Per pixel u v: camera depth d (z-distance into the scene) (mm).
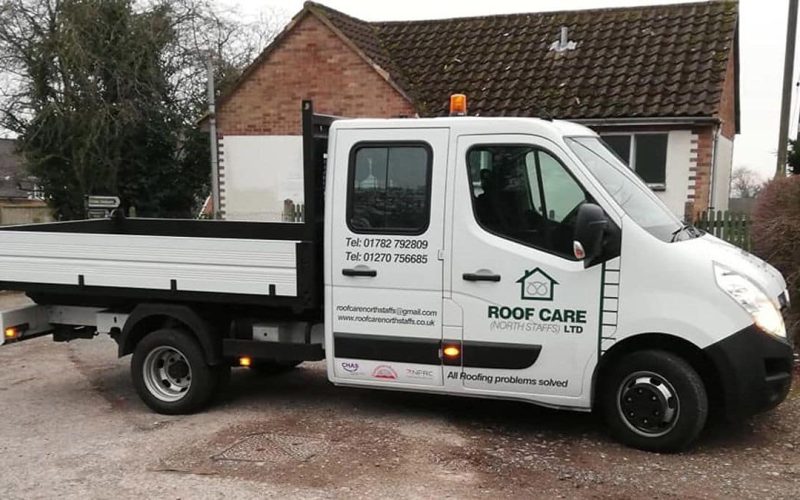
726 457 4750
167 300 5926
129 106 16984
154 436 5363
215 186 16359
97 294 5988
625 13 15453
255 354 5828
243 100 15992
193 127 18812
